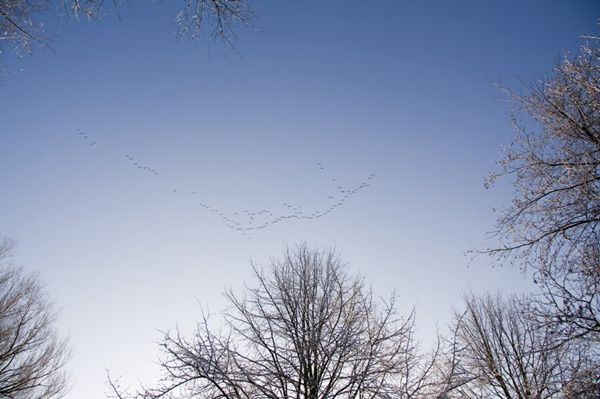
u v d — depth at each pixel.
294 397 7.46
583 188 5.93
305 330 7.99
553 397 7.68
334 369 7.61
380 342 7.90
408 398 6.88
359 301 8.76
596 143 5.97
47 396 13.55
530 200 6.56
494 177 7.00
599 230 5.97
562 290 5.91
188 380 6.88
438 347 7.62
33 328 13.90
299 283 9.10
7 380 12.49
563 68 6.23
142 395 6.70
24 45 4.74
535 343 7.08
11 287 14.09
